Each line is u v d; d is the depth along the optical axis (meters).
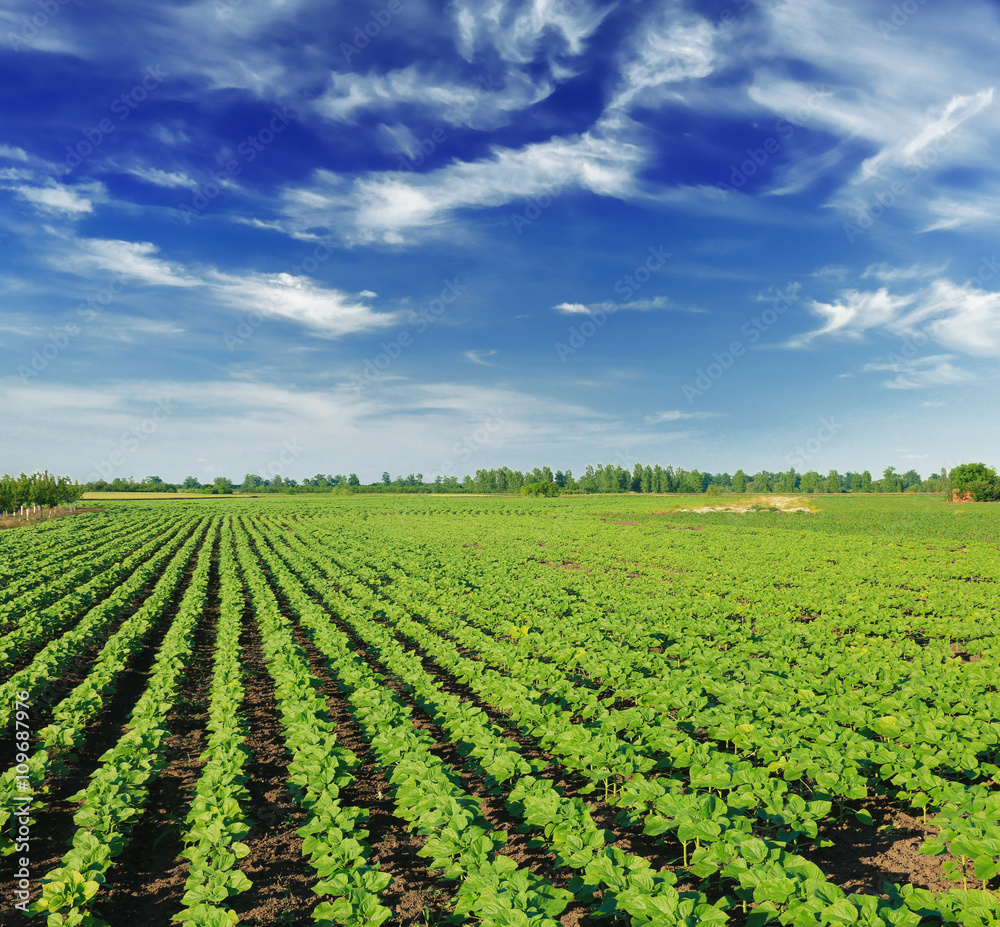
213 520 65.94
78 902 5.95
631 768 7.96
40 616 17.45
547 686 11.84
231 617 18.59
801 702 10.59
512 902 5.16
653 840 7.55
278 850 7.58
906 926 4.83
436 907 6.47
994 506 75.75
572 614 19.98
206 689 13.44
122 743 9.14
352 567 31.12
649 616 18.23
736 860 5.63
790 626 17.03
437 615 18.92
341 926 5.81
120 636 15.84
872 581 26.36
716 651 13.77
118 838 6.81
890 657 13.80
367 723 9.91
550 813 6.86
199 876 6.14
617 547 39.28
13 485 63.69
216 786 7.99
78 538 40.72
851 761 7.81
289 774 9.57
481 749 8.75
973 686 11.26
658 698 10.40
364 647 16.98
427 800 7.14
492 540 44.56
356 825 8.03
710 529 53.47
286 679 12.14
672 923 4.93
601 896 5.79
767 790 7.08
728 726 9.21
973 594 21.59
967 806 6.48
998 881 6.50
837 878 6.63
